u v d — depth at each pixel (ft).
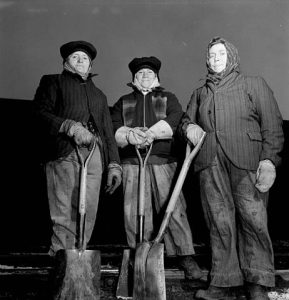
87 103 9.02
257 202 7.80
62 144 8.68
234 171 7.96
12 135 13.62
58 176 8.66
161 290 7.42
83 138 8.22
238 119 8.04
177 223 9.23
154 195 9.45
